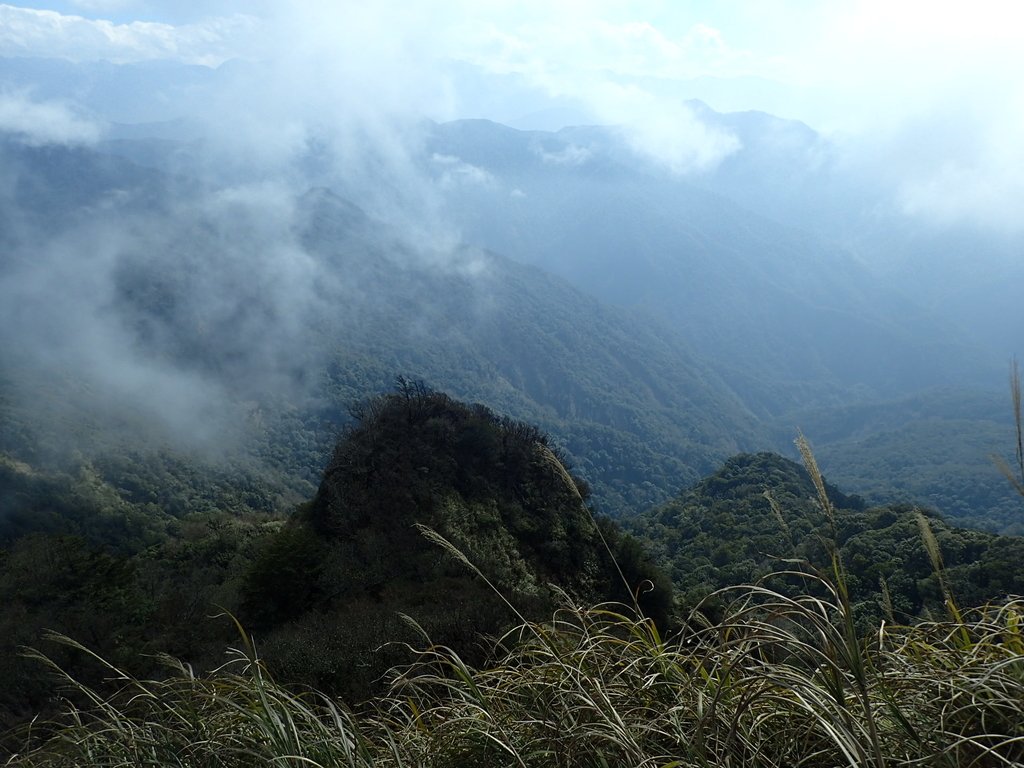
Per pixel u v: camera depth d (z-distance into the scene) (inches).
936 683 97.9
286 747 115.0
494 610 443.2
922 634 113.1
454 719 123.6
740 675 106.7
